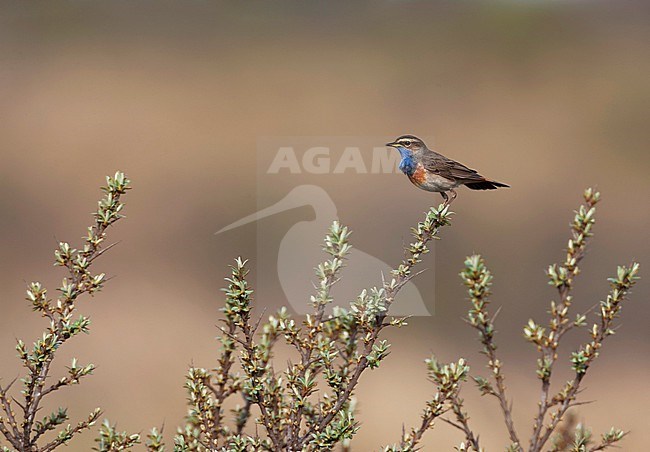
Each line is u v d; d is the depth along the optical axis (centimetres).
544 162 3475
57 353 1839
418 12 5266
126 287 2355
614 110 3853
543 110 3950
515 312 2561
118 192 788
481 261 703
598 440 1480
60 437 754
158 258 2595
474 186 1188
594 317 2519
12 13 4334
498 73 4306
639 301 2594
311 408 801
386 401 1733
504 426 1544
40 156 3125
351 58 4428
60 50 4081
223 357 848
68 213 2888
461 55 4503
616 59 4556
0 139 3244
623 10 5372
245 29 4841
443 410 732
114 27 4478
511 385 1916
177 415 1534
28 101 3553
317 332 780
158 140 3228
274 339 803
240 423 847
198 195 2930
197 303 2281
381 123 3544
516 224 3031
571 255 686
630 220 3127
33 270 2547
